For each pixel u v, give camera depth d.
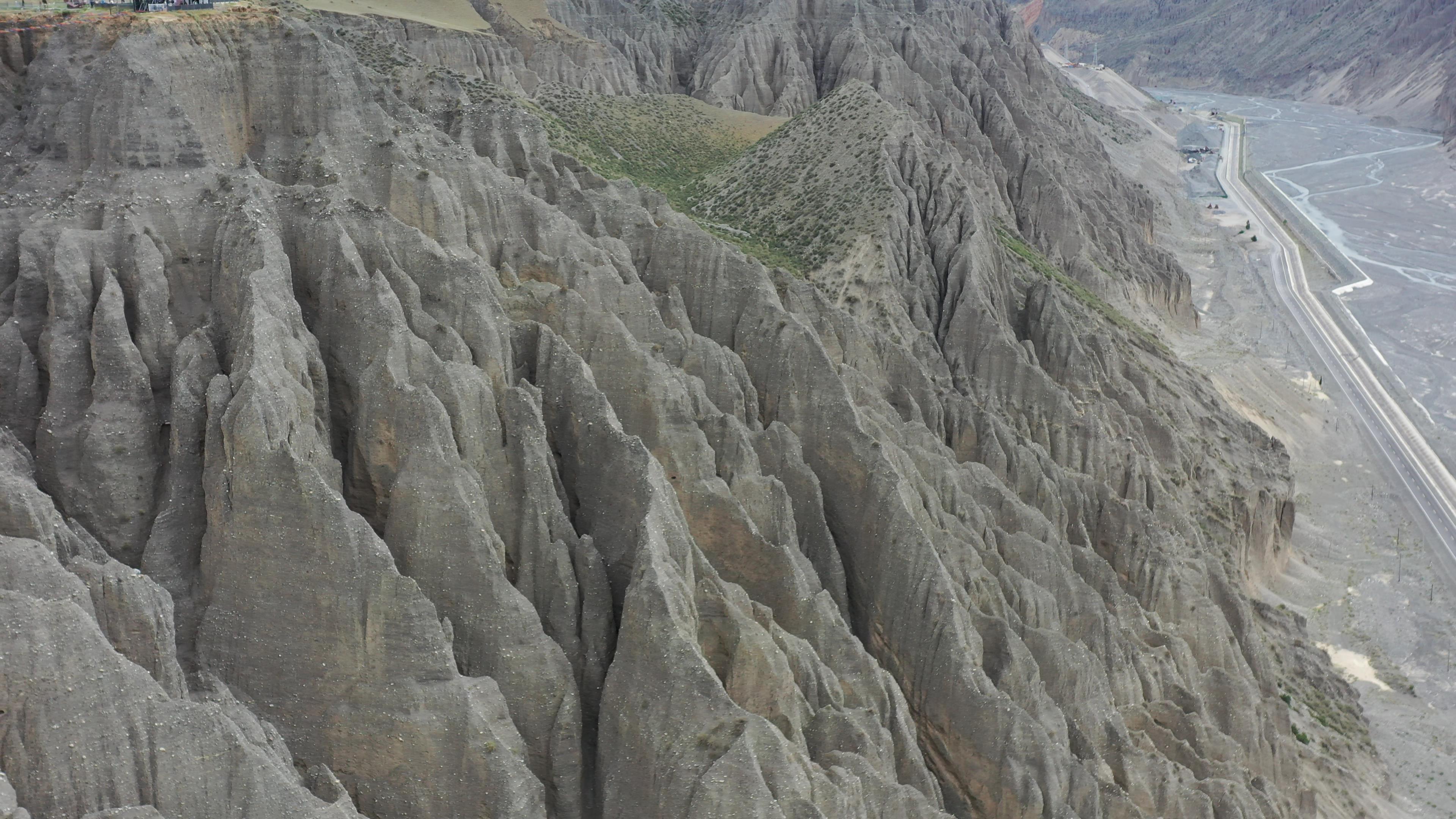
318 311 44.09
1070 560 63.41
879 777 40.72
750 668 40.59
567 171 67.38
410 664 35.56
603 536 44.03
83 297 40.34
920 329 91.81
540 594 41.16
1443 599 94.00
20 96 46.88
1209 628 68.62
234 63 50.66
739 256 61.81
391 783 35.81
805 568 49.00
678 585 39.75
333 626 35.56
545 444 42.59
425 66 88.00
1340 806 61.72
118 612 31.92
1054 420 83.75
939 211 105.50
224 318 42.19
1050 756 47.03
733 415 53.12
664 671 37.47
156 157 44.00
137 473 38.81
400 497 38.88
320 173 50.22
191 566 37.84
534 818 35.97
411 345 41.75
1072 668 53.28
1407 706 78.69
